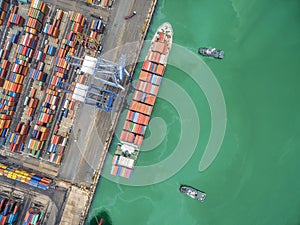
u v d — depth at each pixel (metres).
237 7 110.44
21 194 109.44
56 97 107.94
